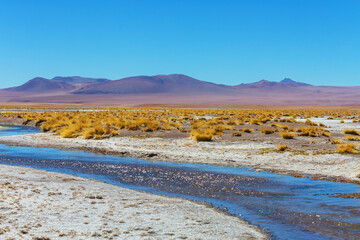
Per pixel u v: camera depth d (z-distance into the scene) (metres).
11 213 11.41
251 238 10.10
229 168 21.86
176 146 29.62
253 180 18.47
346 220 11.98
